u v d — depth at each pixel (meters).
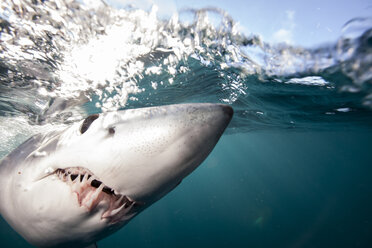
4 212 2.00
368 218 32.84
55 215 1.63
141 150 1.37
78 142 1.53
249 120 12.27
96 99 6.17
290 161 86.94
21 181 1.77
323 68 4.80
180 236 42.97
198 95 7.53
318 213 41.94
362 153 56.09
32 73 4.70
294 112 9.94
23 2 2.92
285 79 5.75
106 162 1.42
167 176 1.42
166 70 5.21
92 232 1.67
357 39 3.55
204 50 4.39
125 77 5.18
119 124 1.46
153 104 7.82
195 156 1.39
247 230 38.16
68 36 3.60
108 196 1.60
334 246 25.11
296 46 3.92
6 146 12.36
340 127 15.16
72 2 2.94
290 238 30.52
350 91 6.37
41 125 7.92
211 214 59.81
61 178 1.64
